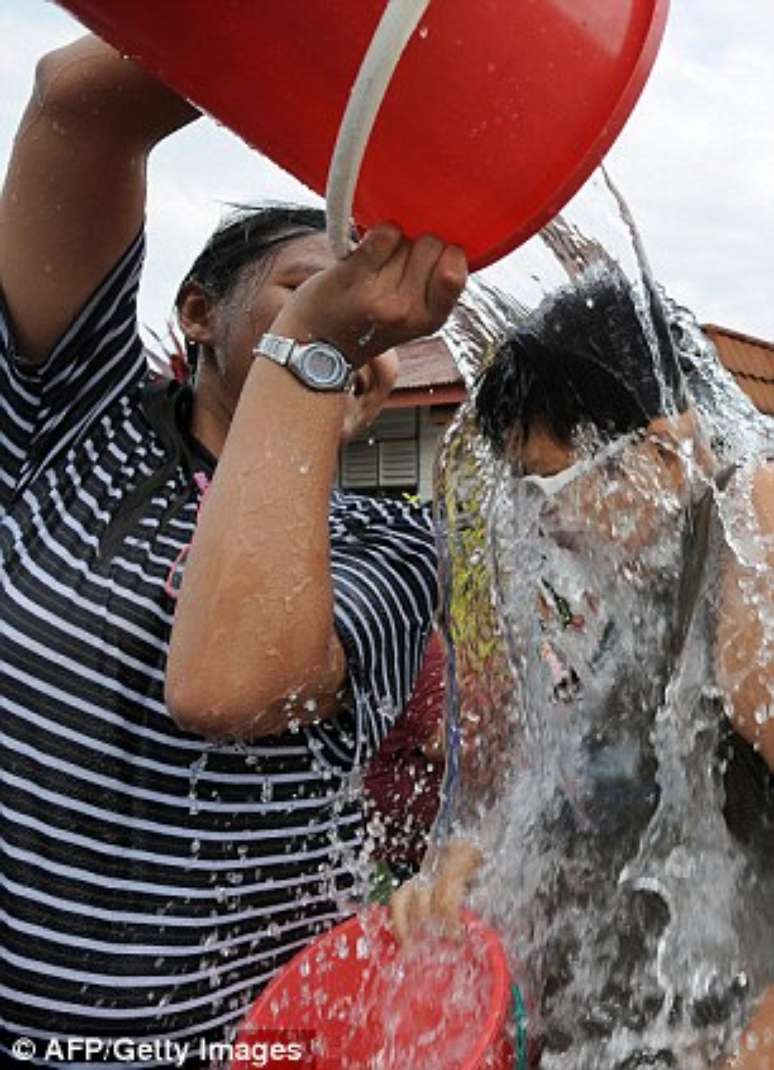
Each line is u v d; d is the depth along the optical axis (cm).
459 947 166
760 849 158
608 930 165
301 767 174
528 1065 164
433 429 640
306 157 144
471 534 180
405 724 207
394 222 144
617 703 166
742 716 153
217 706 151
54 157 171
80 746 167
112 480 179
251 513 150
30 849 166
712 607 156
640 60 135
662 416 162
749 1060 152
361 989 168
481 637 181
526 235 142
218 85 142
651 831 163
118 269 180
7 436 182
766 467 160
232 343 184
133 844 167
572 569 169
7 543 177
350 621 170
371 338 151
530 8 133
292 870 176
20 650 169
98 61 167
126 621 169
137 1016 168
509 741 181
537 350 165
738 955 159
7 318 179
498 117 135
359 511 191
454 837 182
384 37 121
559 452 166
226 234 187
